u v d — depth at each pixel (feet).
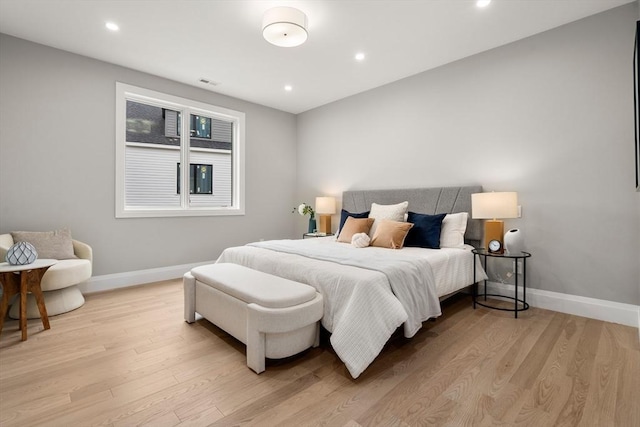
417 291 7.11
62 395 5.03
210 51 10.59
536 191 9.57
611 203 8.34
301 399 4.98
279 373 5.79
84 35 9.61
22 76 9.79
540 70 9.45
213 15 8.54
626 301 8.17
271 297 5.94
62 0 7.91
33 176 10.00
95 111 11.16
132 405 4.79
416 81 12.51
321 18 8.64
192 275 8.23
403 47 10.30
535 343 7.02
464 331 7.75
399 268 6.96
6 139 9.56
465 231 10.80
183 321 8.36
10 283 7.18
